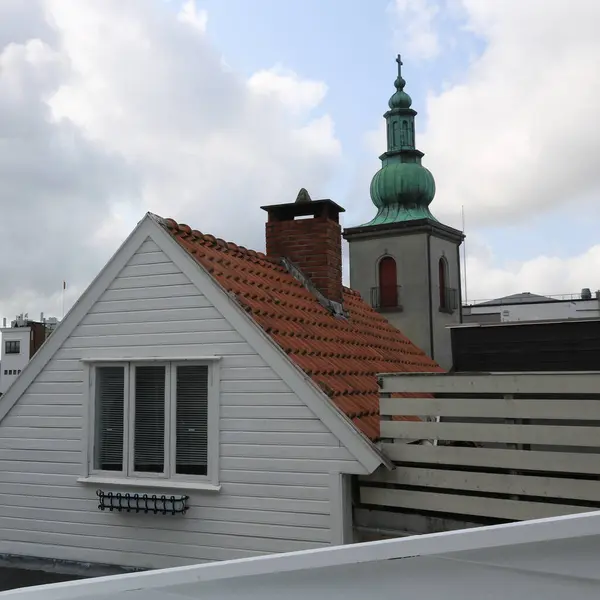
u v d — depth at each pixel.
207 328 7.41
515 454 6.16
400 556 2.87
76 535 7.75
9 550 8.06
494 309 52.94
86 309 8.05
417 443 7.24
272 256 10.74
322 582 2.94
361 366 8.94
